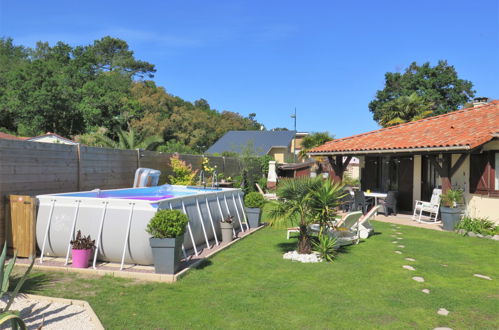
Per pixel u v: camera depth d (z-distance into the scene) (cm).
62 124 4109
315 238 915
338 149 1545
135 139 2027
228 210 1019
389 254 829
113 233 673
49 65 4538
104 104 4281
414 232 1114
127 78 5819
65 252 704
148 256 669
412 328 452
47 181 797
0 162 681
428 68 3719
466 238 1024
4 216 701
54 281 589
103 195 876
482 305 528
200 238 854
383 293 571
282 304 519
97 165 981
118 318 458
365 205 1433
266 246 895
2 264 430
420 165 1543
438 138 1259
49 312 474
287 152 4850
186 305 506
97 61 6412
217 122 6341
